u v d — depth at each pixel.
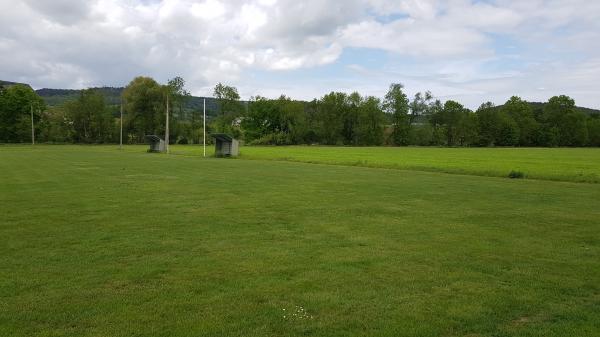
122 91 111.56
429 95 130.88
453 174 29.19
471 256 8.58
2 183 20.30
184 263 7.96
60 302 6.09
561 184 22.89
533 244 9.58
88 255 8.45
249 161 41.59
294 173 28.05
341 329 5.34
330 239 9.91
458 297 6.40
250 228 11.02
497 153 73.62
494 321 5.62
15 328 5.27
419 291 6.63
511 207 14.72
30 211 13.13
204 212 13.24
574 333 5.29
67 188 18.67
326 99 126.19
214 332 5.21
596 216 13.07
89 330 5.23
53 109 108.31
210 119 127.31
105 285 6.79
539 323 5.57
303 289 6.67
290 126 122.62
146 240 9.66
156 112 106.06
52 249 8.87
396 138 128.62
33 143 91.50
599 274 7.50
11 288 6.62
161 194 17.16
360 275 7.36
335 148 96.12
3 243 9.33
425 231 10.83
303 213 13.22
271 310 5.87
